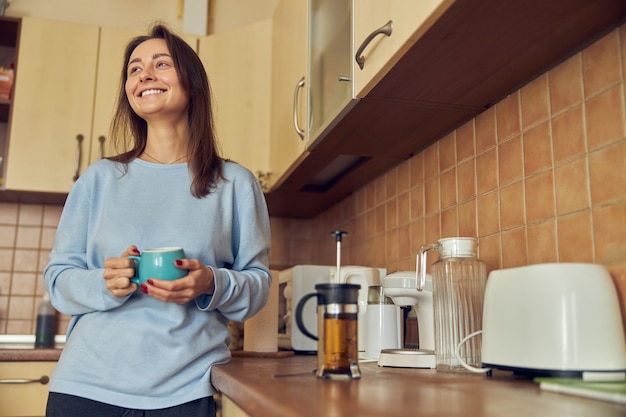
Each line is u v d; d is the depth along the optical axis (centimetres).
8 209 275
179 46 138
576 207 120
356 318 100
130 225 125
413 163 193
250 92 259
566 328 93
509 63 127
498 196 146
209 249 127
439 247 130
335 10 164
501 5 102
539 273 97
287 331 190
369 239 226
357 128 168
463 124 164
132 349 117
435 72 130
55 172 246
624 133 109
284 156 223
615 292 98
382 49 128
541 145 131
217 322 129
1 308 268
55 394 117
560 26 111
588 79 118
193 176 131
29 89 249
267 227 142
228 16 299
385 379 100
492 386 91
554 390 85
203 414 120
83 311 123
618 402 75
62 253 129
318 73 180
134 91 134
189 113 140
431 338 142
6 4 273
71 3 288
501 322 104
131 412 116
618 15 107
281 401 73
